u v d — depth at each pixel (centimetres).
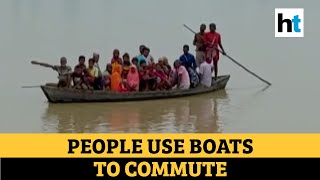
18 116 1499
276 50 2755
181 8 4931
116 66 1675
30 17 4225
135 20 4069
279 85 1984
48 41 3017
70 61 2459
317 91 1867
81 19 4097
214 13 4553
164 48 2831
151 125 1409
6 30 3475
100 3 5347
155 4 5231
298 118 1500
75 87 1645
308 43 2952
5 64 2319
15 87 1900
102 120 1455
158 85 1731
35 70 2194
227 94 1834
